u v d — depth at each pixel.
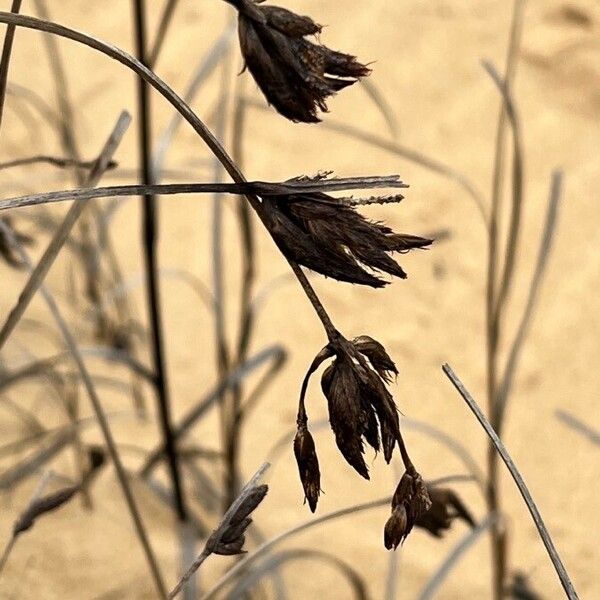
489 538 1.00
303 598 0.93
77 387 1.01
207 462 1.04
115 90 1.50
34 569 0.89
